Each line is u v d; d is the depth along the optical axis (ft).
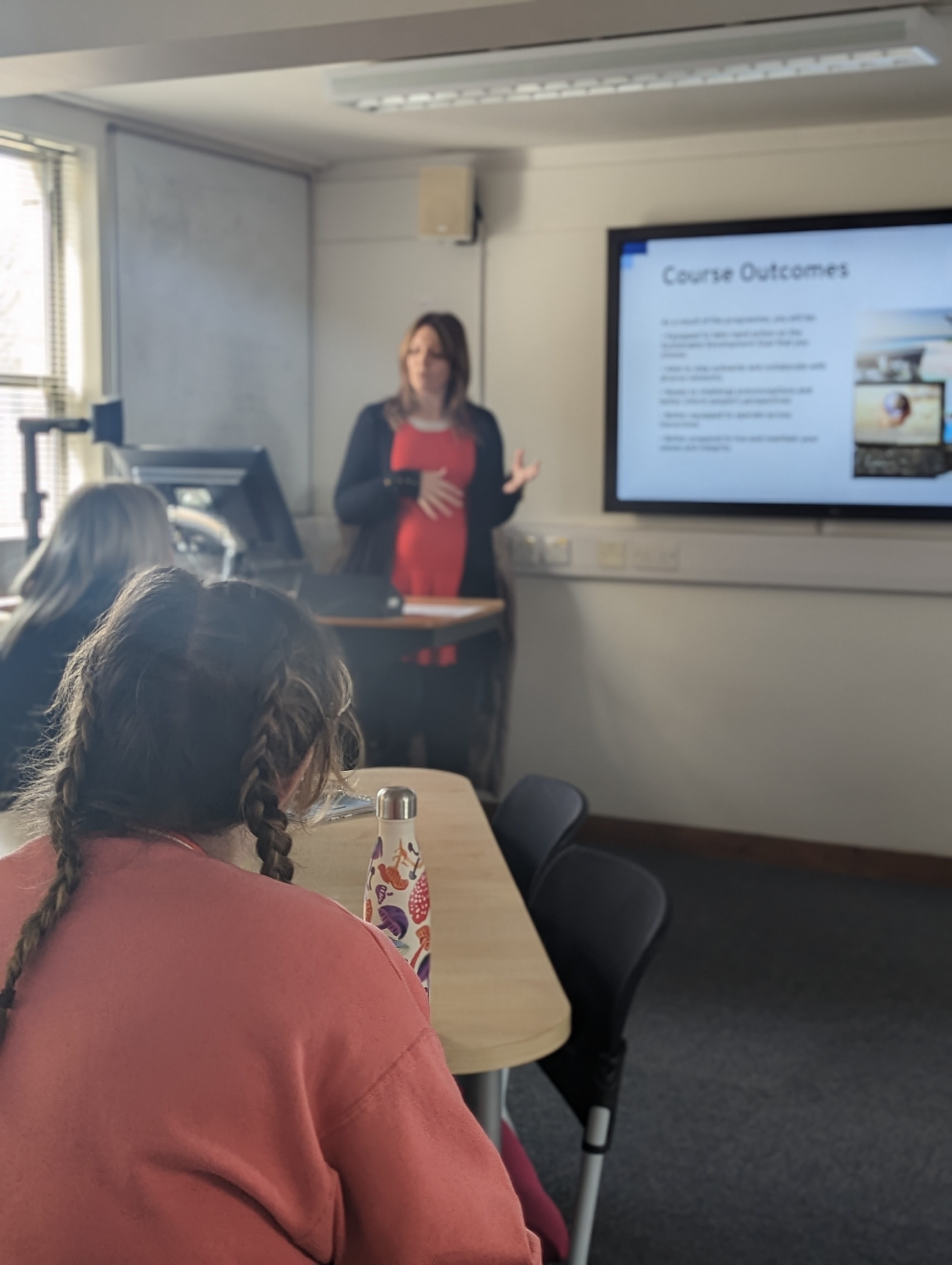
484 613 12.09
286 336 15.25
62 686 3.08
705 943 11.62
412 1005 2.73
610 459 14.21
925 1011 10.17
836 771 13.85
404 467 13.67
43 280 12.62
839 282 13.17
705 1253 6.95
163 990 2.53
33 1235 2.49
